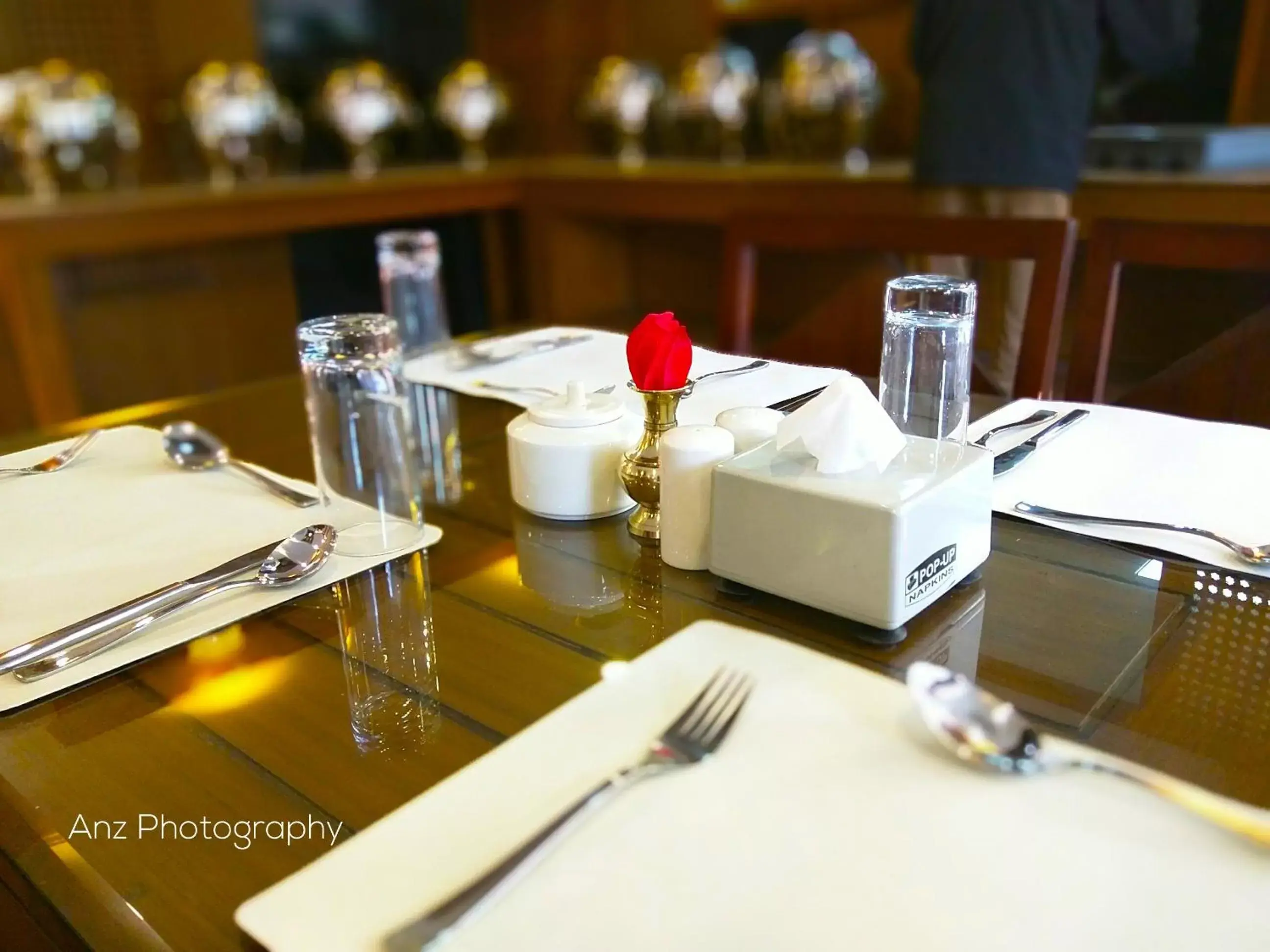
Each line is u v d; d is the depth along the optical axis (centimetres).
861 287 133
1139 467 77
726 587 61
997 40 171
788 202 238
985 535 61
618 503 72
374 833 39
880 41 260
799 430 58
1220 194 174
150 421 101
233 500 77
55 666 54
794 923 34
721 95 279
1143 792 40
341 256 282
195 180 268
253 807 43
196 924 37
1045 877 36
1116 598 58
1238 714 47
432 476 83
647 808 40
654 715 46
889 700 46
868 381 96
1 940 43
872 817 39
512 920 34
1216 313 151
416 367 114
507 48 323
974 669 51
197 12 261
